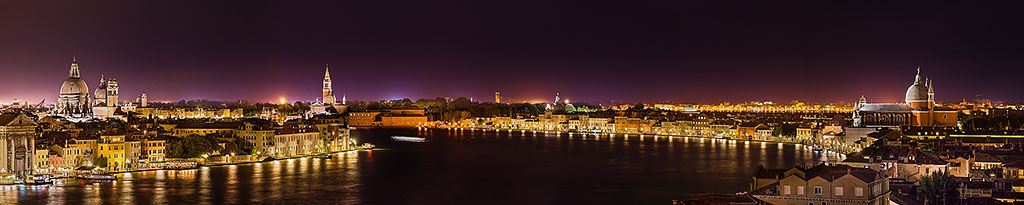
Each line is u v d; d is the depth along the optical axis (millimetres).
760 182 192625
